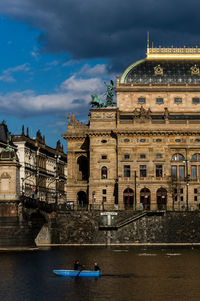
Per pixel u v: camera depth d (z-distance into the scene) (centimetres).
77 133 17738
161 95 18162
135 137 17138
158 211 14412
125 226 14350
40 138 19200
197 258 10669
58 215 14225
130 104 18150
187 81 18250
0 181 11625
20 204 11544
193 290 7356
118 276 8412
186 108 18088
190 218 14525
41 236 13950
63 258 10500
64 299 6844
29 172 17325
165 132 17025
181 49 18800
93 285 7675
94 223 14325
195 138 17138
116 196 17062
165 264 9750
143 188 16762
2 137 16038
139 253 11638
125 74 18362
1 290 7356
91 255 11150
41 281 7969
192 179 16862
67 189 17612
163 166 17025
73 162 17800
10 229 11550
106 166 17225
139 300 6775
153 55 18812
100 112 17500
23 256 10712
